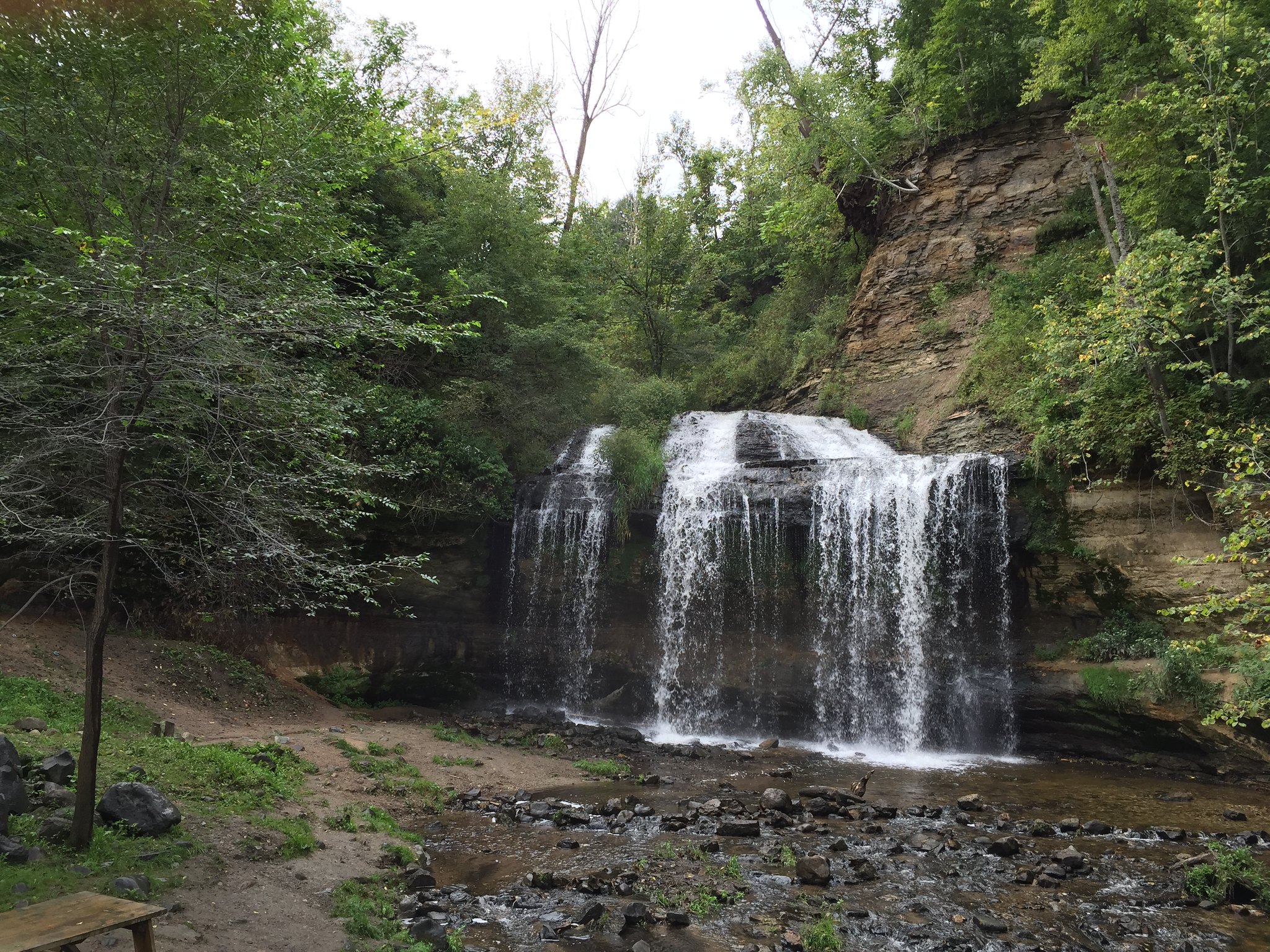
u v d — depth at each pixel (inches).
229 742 423.5
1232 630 353.1
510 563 737.0
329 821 344.2
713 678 701.9
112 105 264.7
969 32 1020.5
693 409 1263.5
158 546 272.8
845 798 436.5
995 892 308.5
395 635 665.6
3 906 205.8
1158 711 546.3
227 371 247.6
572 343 848.3
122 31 260.8
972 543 659.4
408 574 669.3
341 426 278.8
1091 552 610.9
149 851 262.4
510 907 281.6
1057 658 617.3
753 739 668.7
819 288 1298.0
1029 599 644.1
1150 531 588.4
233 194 282.4
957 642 651.5
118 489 252.8
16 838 246.4
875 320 1069.8
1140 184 673.6
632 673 719.7
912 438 903.1
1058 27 880.9
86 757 253.3
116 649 499.5
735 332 1485.0
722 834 372.2
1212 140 542.0
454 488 681.6
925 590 666.8
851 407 1017.5
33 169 261.0
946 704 640.4
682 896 292.5
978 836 382.3
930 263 1040.8
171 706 464.1
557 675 722.8
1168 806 449.4
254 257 289.0
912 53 1118.4
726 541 721.6
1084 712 590.2
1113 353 549.3
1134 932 274.4
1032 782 510.6
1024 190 992.2
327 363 414.0
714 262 1465.3
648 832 373.7
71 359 256.7
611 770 507.8
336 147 427.5
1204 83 608.7
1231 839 383.9
